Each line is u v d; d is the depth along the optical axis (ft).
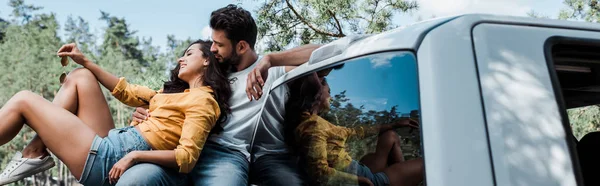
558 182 6.33
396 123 7.34
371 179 7.67
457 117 6.41
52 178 242.58
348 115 8.21
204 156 10.02
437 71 6.68
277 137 9.67
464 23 6.93
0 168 212.02
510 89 6.59
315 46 10.92
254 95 10.01
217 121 10.18
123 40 377.09
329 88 8.72
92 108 10.67
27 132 219.41
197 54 10.53
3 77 270.26
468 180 6.17
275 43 33.86
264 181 9.73
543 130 6.49
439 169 6.29
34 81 271.90
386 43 7.68
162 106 10.12
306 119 9.08
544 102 6.64
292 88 9.52
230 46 10.82
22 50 278.87
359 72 8.09
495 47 6.78
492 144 6.29
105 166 9.74
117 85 11.28
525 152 6.33
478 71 6.62
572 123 10.38
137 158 9.24
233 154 10.07
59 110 9.97
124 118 237.45
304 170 8.97
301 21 33.71
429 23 7.31
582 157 9.90
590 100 10.15
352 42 8.58
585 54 7.63
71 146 9.80
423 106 6.68
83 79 10.75
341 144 8.30
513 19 7.10
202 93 10.03
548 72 6.83
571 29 7.29
